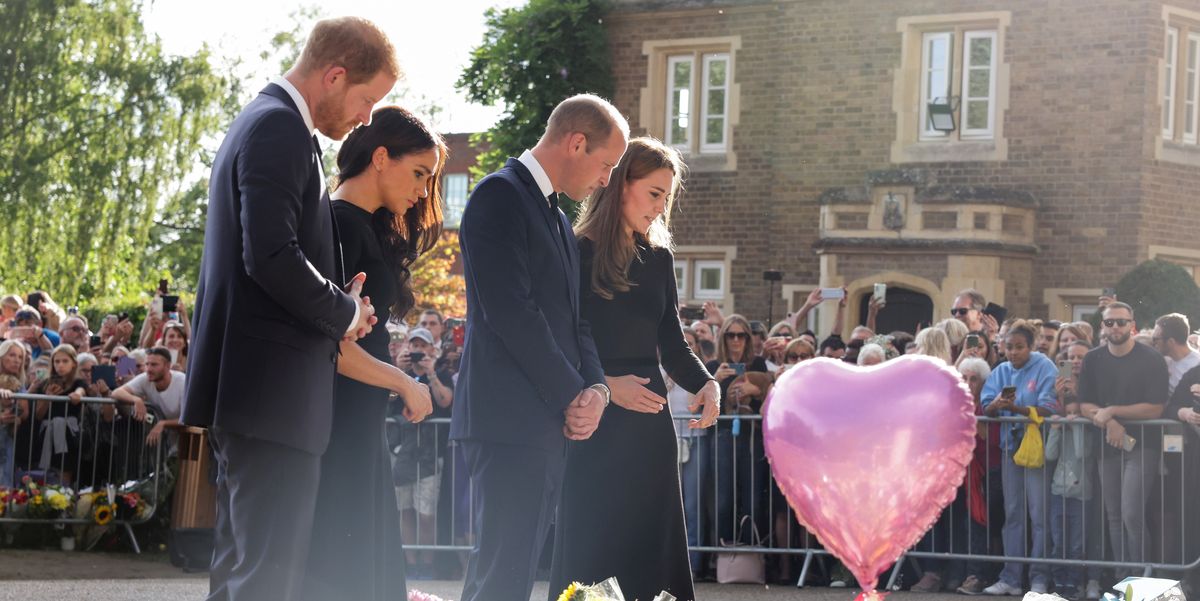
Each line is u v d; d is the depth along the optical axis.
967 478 9.46
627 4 23.11
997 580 9.49
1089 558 9.27
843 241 21.25
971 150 21.36
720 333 10.40
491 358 4.59
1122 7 20.70
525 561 4.51
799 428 4.25
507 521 4.52
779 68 22.41
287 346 3.71
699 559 10.05
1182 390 9.22
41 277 28.95
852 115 21.95
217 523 3.89
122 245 30.09
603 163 4.75
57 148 29.20
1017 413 9.36
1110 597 5.88
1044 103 21.08
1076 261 20.86
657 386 5.20
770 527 9.88
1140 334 10.52
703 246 22.80
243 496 3.72
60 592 8.27
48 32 29.11
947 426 4.16
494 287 4.50
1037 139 21.09
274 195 3.61
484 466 4.56
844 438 4.17
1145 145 20.61
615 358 5.16
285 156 3.65
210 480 9.79
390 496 4.45
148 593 8.30
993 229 20.61
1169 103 21.06
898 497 4.17
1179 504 9.09
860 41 21.92
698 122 22.98
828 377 4.30
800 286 22.12
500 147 23.25
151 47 30.59
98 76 29.61
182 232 44.91
